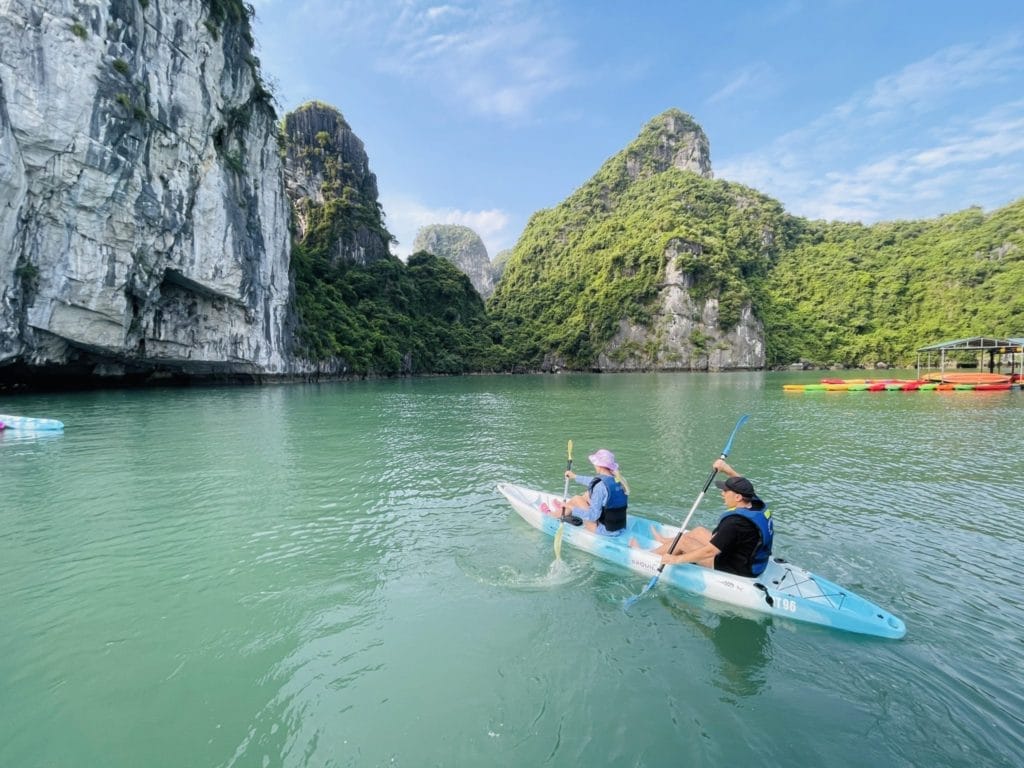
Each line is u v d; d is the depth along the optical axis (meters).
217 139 27.34
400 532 6.64
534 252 123.00
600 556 5.73
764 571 4.81
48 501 7.82
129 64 20.30
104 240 20.64
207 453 11.31
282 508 7.61
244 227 28.80
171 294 26.22
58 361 21.92
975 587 5.14
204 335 28.28
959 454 11.64
